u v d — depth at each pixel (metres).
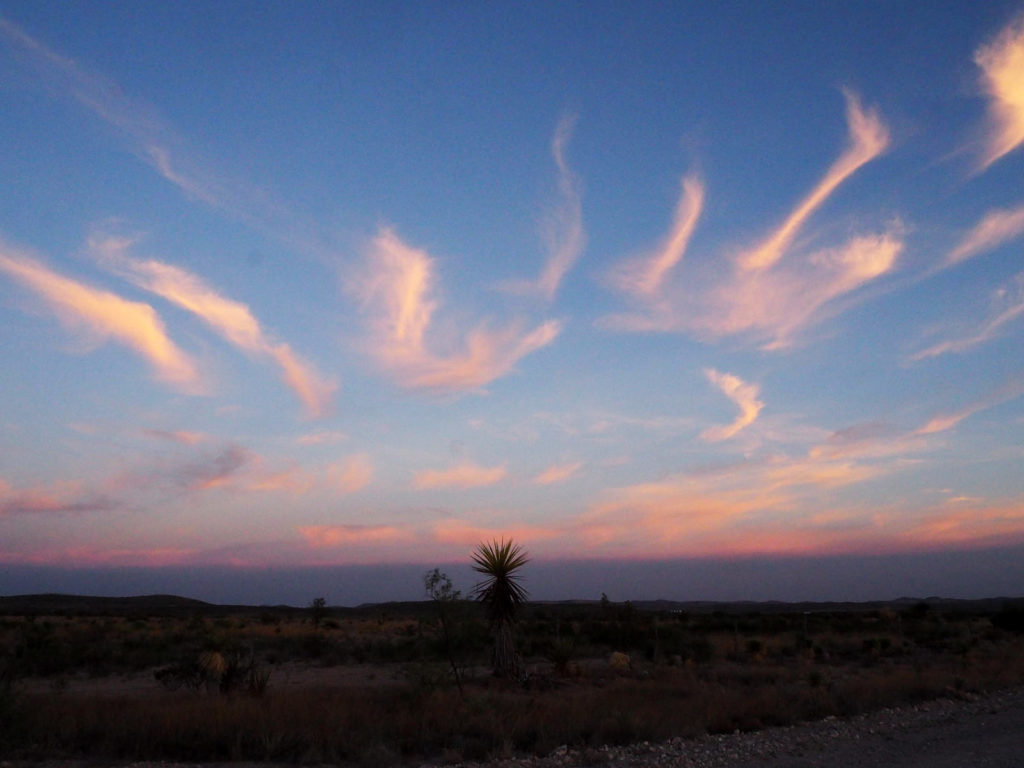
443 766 14.22
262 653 40.62
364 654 38.81
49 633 42.72
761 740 16.41
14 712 15.92
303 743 15.30
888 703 22.11
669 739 16.55
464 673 27.09
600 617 62.69
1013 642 51.53
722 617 87.38
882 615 84.25
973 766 13.55
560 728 16.94
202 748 15.23
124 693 25.16
